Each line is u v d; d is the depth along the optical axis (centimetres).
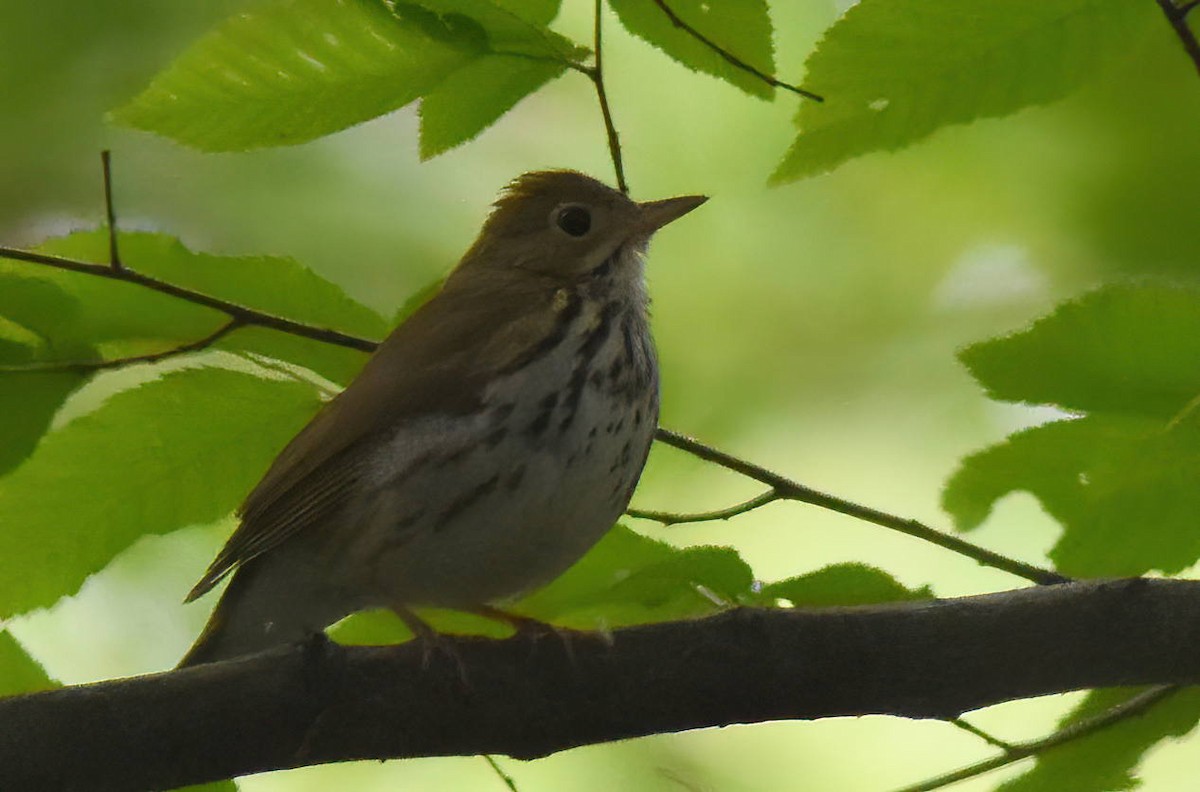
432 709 418
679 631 419
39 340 418
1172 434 419
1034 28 419
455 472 422
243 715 418
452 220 436
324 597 423
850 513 420
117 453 420
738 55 418
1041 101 420
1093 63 419
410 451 422
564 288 425
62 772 418
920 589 418
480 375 422
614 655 419
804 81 419
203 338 420
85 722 418
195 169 436
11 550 420
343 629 424
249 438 420
